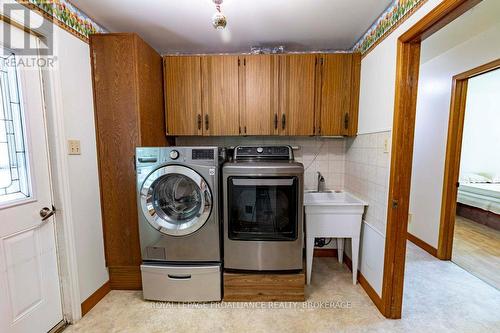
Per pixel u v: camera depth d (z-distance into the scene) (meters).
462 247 2.80
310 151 2.57
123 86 1.82
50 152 1.51
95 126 1.85
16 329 1.32
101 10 1.70
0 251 1.24
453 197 2.46
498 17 1.81
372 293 1.84
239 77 2.18
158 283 1.82
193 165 1.73
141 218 1.81
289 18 1.81
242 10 1.70
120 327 1.59
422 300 1.85
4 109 1.29
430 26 1.28
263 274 1.82
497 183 3.88
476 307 1.77
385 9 1.70
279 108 2.19
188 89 2.21
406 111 1.53
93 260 1.81
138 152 1.75
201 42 2.24
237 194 1.82
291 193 1.77
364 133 2.05
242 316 1.67
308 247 2.05
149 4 1.62
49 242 1.52
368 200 1.97
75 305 1.63
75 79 1.65
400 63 1.51
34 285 1.43
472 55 2.17
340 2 1.61
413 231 2.95
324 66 2.15
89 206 1.78
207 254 1.81
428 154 2.72
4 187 1.29
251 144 2.58
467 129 4.14
